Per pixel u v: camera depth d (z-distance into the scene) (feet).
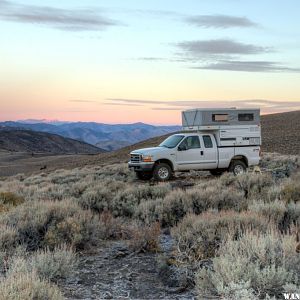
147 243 24.85
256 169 61.72
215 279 15.99
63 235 25.61
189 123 67.31
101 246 26.25
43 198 44.45
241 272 15.57
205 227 23.86
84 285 19.26
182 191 39.99
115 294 18.08
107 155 305.12
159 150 63.05
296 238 21.70
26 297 14.29
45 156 549.13
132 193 42.65
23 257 20.84
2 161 490.49
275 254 17.29
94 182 55.47
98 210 38.81
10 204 37.01
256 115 67.67
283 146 219.41
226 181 49.90
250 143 67.26
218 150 65.41
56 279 19.61
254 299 14.20
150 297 17.63
